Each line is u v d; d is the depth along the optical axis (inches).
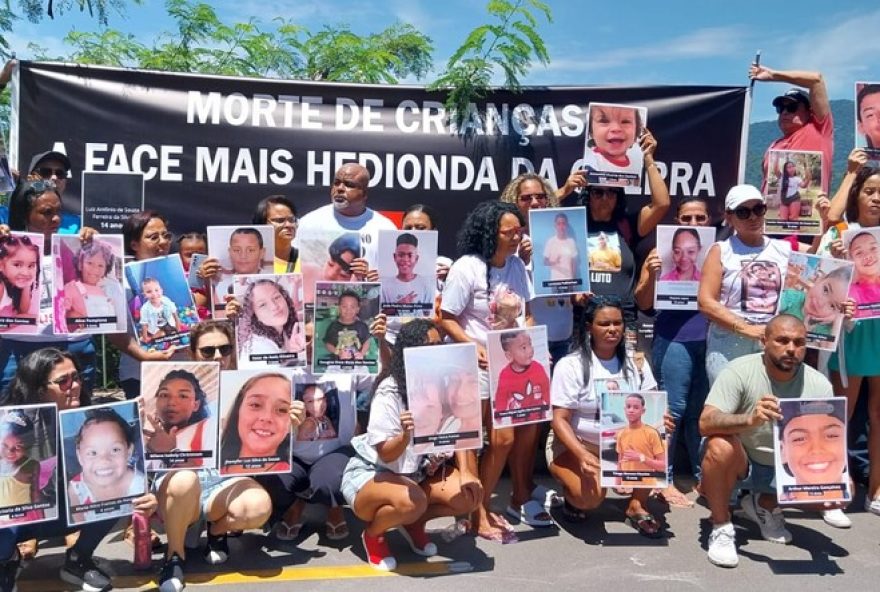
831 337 173.5
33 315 153.9
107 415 134.8
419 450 145.3
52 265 154.3
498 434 166.6
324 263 173.3
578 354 170.9
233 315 157.8
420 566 151.9
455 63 223.6
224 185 225.0
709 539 162.1
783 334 151.7
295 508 164.6
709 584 146.3
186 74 222.8
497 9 220.5
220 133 224.2
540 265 176.1
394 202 229.3
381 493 146.7
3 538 131.3
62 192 208.5
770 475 163.9
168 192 223.1
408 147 228.7
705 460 157.8
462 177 229.9
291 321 159.2
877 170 185.5
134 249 174.6
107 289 157.5
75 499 131.9
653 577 148.9
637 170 195.2
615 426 159.8
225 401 145.3
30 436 129.7
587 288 177.0
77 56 304.8
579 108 231.1
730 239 182.9
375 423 147.9
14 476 128.5
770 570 153.1
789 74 217.6
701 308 179.2
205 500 148.0
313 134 226.8
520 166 230.7
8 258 151.8
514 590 141.9
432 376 145.9
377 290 158.1
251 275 158.1
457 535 166.2
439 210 230.2
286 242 187.3
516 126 230.4
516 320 168.6
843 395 190.4
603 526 175.6
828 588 145.3
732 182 234.2
